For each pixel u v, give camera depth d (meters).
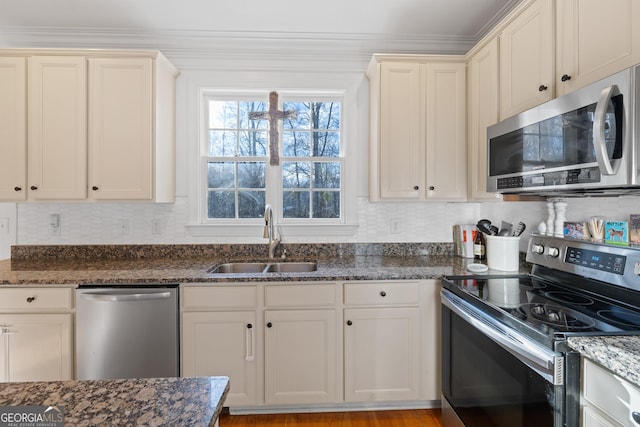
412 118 2.16
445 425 1.74
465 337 1.54
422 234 2.51
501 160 1.58
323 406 1.96
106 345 1.76
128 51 2.06
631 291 1.22
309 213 2.57
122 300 1.74
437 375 1.88
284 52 2.45
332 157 2.57
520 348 1.08
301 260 2.36
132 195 2.08
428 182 2.16
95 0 1.97
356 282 1.85
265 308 1.82
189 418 0.58
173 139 2.38
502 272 1.89
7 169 2.02
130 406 0.62
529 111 1.38
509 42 1.69
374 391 1.87
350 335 1.85
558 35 1.36
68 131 2.04
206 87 2.44
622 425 0.81
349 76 2.47
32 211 2.33
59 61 2.03
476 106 2.04
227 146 2.55
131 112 2.08
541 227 1.83
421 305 1.87
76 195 2.05
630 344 0.90
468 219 2.53
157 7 2.04
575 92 1.13
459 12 2.11
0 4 1.99
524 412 1.11
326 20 2.19
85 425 0.56
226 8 2.06
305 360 1.84
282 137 2.56
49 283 1.75
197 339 1.81
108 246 2.37
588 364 0.92
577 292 1.45
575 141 1.13
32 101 2.03
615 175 0.98
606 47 1.13
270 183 2.53
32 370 1.75
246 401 1.83
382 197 2.16
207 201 2.53
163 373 1.78
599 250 1.33
